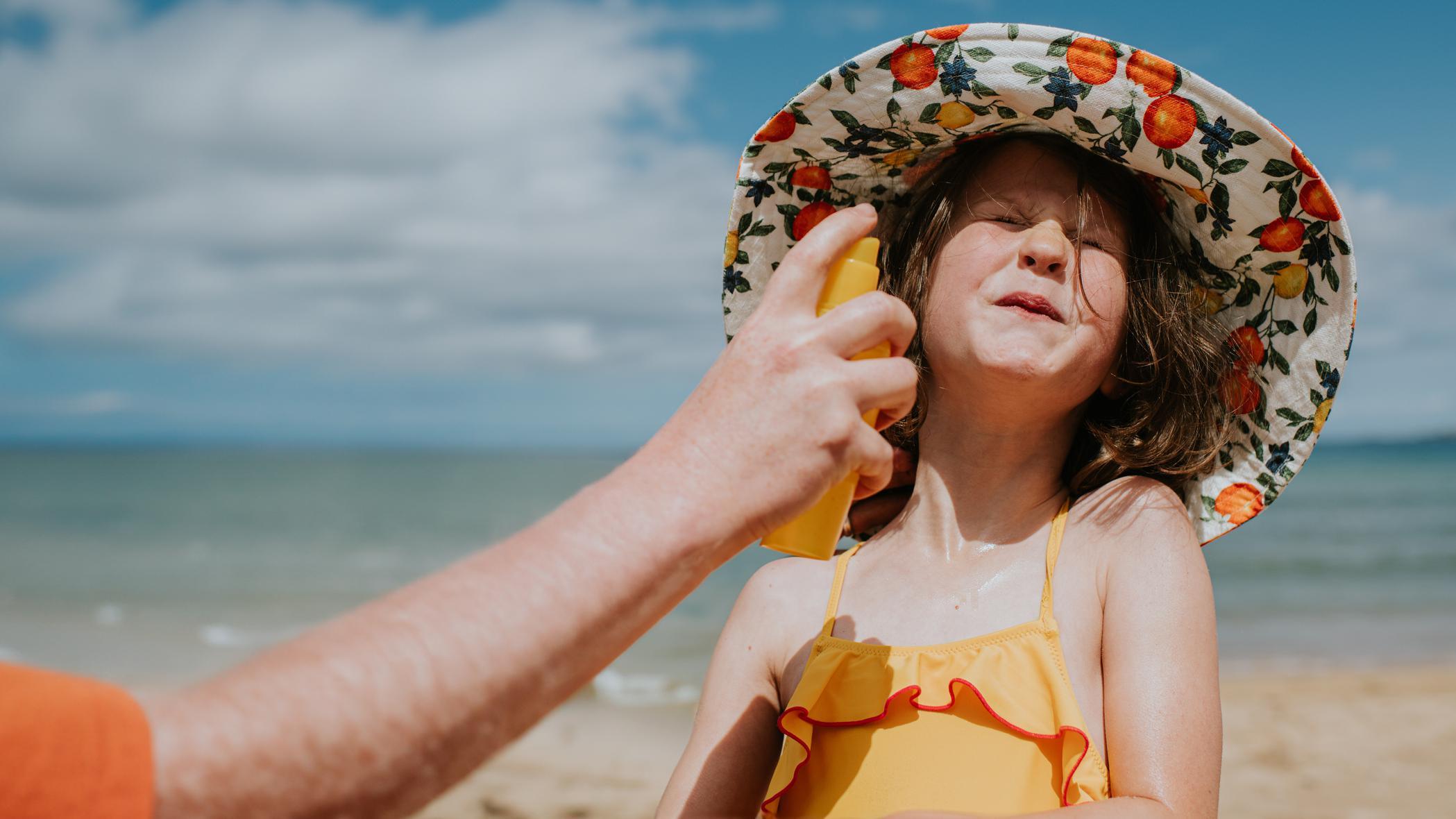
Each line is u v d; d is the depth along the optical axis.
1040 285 1.65
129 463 72.75
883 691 1.58
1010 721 1.48
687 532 0.80
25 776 0.59
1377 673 9.12
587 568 0.76
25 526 26.75
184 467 64.69
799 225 1.96
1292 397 1.75
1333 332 1.69
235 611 13.71
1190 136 1.61
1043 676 1.53
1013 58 1.62
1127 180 1.80
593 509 0.80
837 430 0.85
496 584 0.74
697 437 0.85
